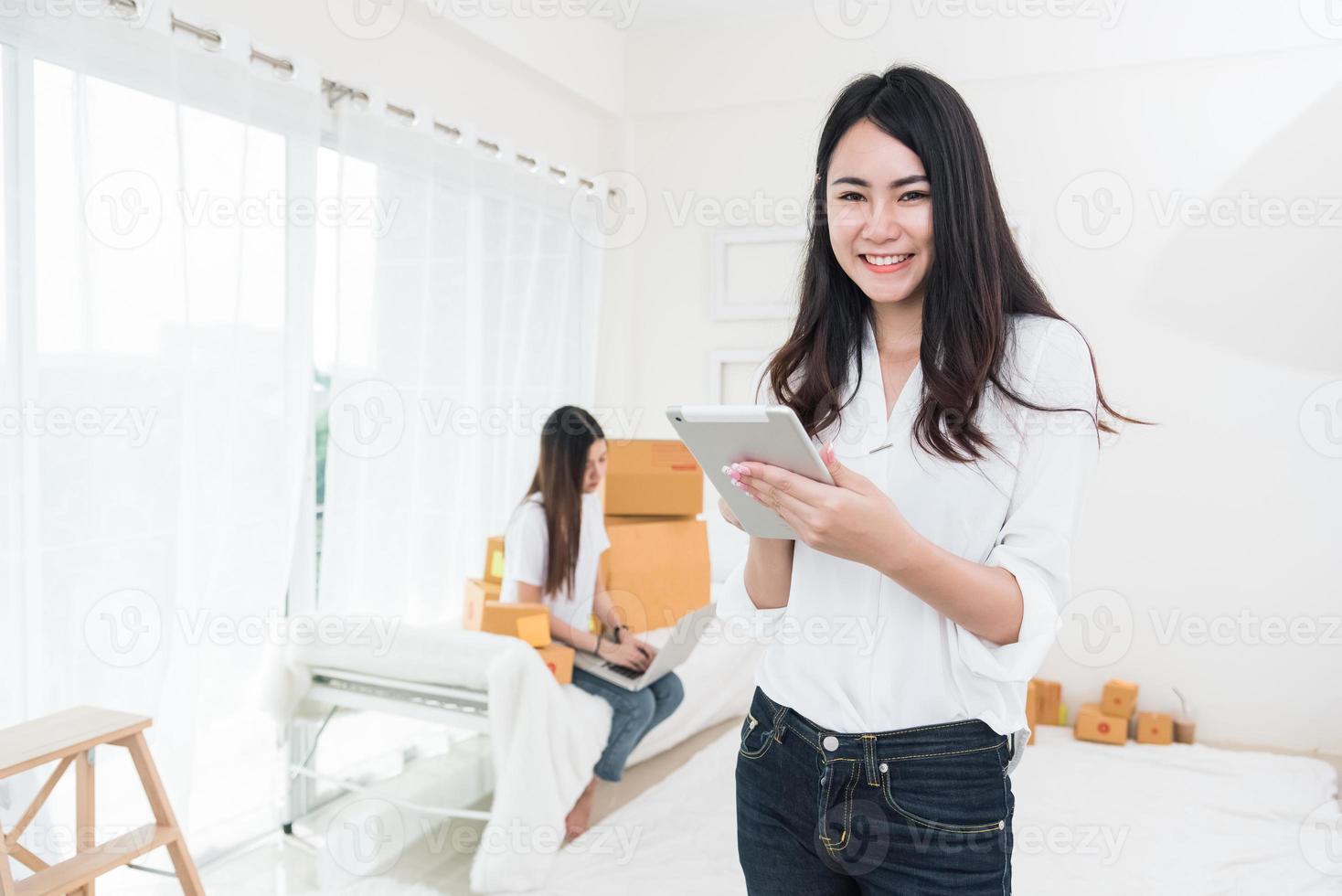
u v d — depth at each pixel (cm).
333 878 230
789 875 104
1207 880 231
